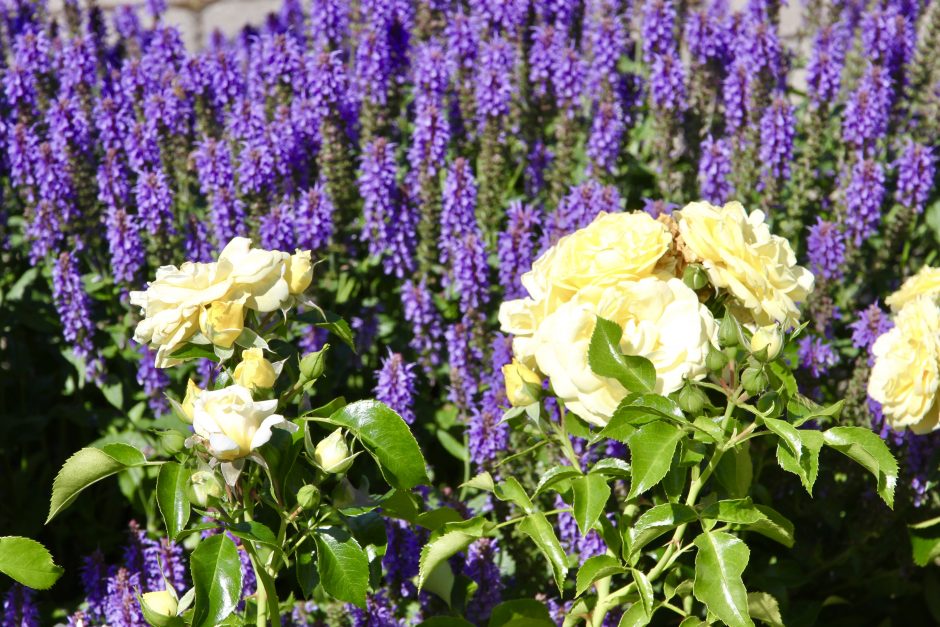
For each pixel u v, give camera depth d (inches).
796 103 214.7
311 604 136.3
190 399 80.6
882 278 176.6
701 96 191.5
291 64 181.6
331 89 169.2
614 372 78.1
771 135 170.2
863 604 157.9
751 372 78.9
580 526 84.0
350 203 170.7
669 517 81.7
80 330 161.8
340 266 169.6
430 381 167.3
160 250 164.9
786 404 86.7
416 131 164.4
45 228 165.3
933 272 113.7
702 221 83.0
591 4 205.2
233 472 76.6
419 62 180.4
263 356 89.5
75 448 179.5
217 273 81.6
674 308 79.5
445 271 165.6
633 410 78.2
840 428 82.0
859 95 171.8
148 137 171.5
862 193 164.2
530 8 195.3
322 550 83.9
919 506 144.0
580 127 188.1
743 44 187.2
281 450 83.9
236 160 169.3
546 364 81.8
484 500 154.3
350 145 176.9
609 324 77.5
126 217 158.1
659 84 178.4
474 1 195.5
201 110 187.6
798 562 150.3
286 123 171.0
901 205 171.8
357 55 181.8
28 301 172.9
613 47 183.9
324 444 82.0
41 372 184.2
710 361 79.5
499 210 175.6
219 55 185.8
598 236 83.6
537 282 86.6
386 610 129.5
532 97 189.5
